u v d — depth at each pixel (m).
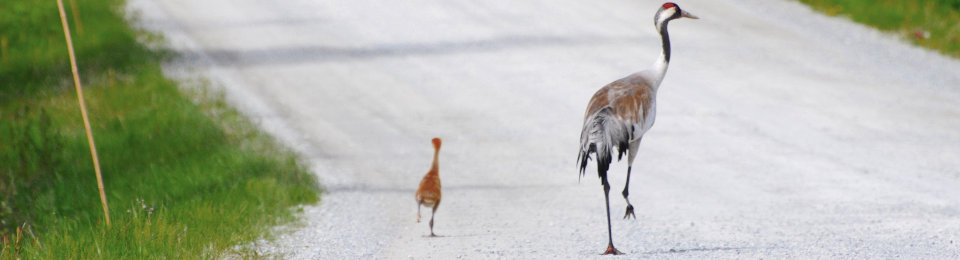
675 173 15.55
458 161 16.77
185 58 25.98
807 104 21.17
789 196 13.80
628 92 9.49
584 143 9.17
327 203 13.44
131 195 13.35
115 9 31.33
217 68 25.12
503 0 34.31
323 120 20.23
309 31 29.92
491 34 29.41
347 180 15.20
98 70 23.27
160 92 21.00
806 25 29.70
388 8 33.22
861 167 15.77
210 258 9.82
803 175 15.26
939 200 13.34
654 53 26.95
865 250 9.99
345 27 30.47
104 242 9.91
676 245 10.56
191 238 10.32
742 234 11.21
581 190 14.41
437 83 23.84
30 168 14.66
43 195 13.47
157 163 15.33
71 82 22.09
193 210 11.74
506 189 14.57
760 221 12.09
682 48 27.34
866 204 13.12
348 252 10.46
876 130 18.73
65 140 16.03
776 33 29.02
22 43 26.11
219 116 19.30
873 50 26.58
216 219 11.41
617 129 9.18
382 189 14.57
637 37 28.95
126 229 10.31
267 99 22.08
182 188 13.55
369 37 29.16
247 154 15.25
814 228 11.55
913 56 25.75
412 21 31.25
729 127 19.11
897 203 13.16
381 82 24.00
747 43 27.84
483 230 11.72
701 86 23.05
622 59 26.28
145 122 17.92
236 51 27.17
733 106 21.02
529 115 20.64
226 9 32.97
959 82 23.19
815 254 9.80
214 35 29.06
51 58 24.41
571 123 19.91
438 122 20.09
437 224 12.14
